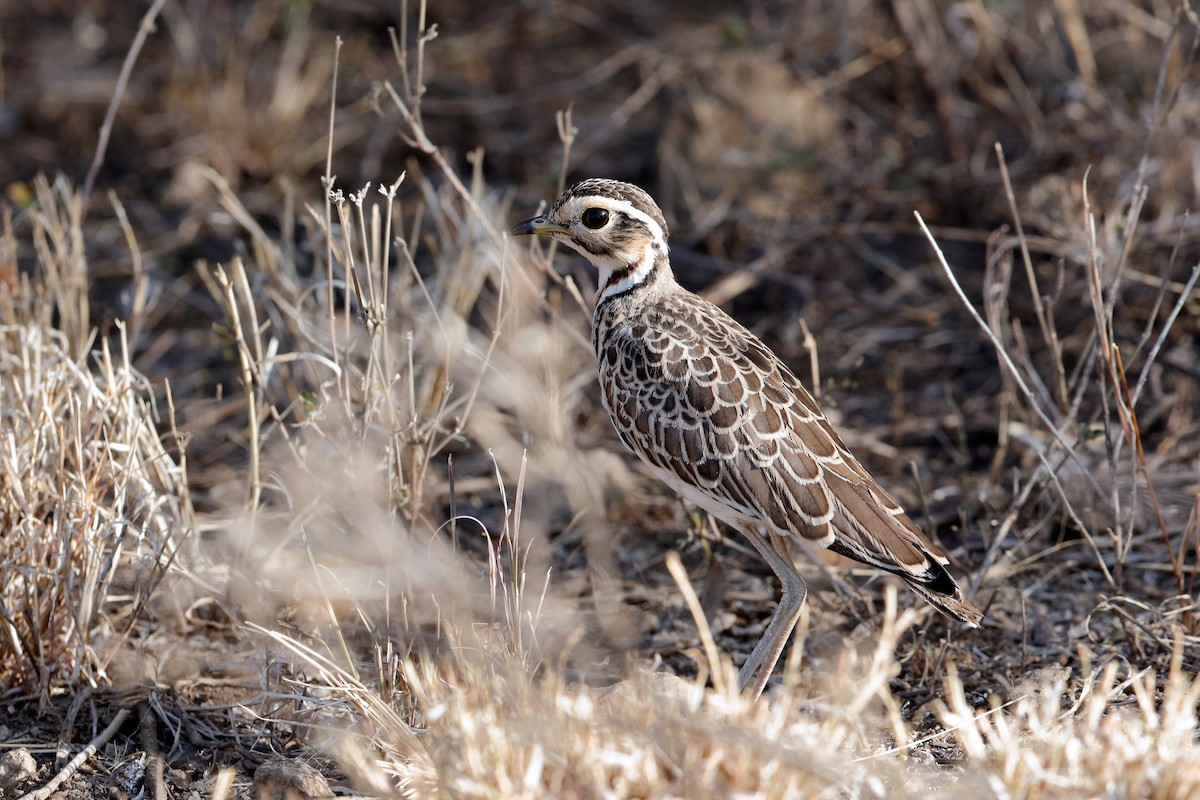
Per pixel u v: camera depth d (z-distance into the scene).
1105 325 10.27
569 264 14.38
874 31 16.56
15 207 16.09
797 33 17.25
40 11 20.84
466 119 17.89
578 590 10.83
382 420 10.48
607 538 11.18
